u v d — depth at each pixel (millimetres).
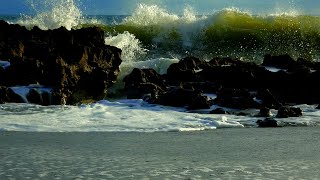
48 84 29406
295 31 52969
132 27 51719
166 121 22797
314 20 53656
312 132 20469
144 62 37500
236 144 16953
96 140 17422
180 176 11531
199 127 21500
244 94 28547
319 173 12000
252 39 52031
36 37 33625
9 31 33469
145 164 12906
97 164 12820
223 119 23703
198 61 36375
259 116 25047
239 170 12258
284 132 20422
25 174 11594
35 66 29594
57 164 12766
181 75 33562
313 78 31078
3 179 11125
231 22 52750
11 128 19953
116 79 33875
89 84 31250
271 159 13930
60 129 20031
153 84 31250
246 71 32594
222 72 33031
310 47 51938
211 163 13164
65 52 31844
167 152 15008
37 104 27375
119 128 20703
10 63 30062
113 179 11195
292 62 36312
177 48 50375
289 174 11859
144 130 20391
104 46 34844
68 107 26484
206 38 51719
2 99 27250
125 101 29125
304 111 26969
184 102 27625
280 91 31328
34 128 20094
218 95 28859
